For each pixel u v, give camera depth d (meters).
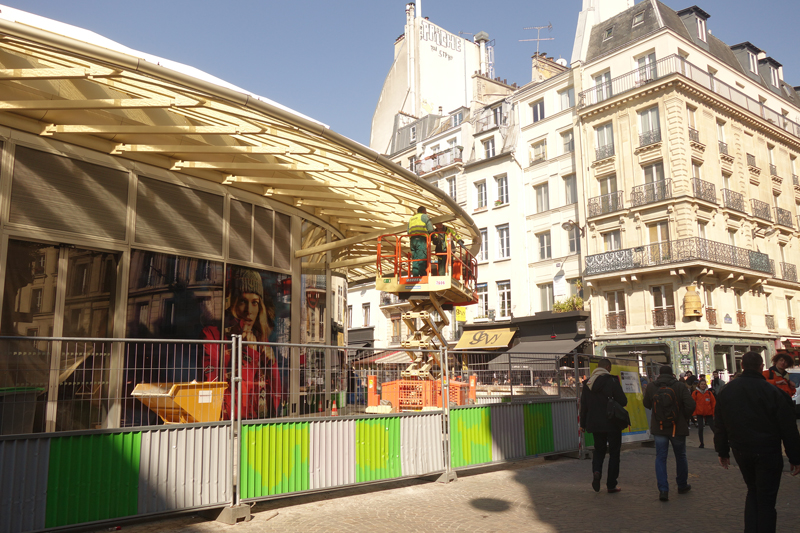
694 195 25.94
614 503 6.70
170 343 5.91
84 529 5.24
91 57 5.46
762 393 4.75
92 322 7.63
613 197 28.11
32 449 4.66
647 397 7.31
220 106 6.78
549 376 10.12
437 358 9.84
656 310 26.22
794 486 7.97
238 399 5.89
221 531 5.38
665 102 26.67
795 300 32.09
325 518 5.89
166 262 8.47
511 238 32.91
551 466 9.38
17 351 5.93
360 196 10.75
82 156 7.64
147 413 5.94
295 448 6.28
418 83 46.41
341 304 14.71
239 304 9.42
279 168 8.71
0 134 6.91
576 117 30.22
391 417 7.28
